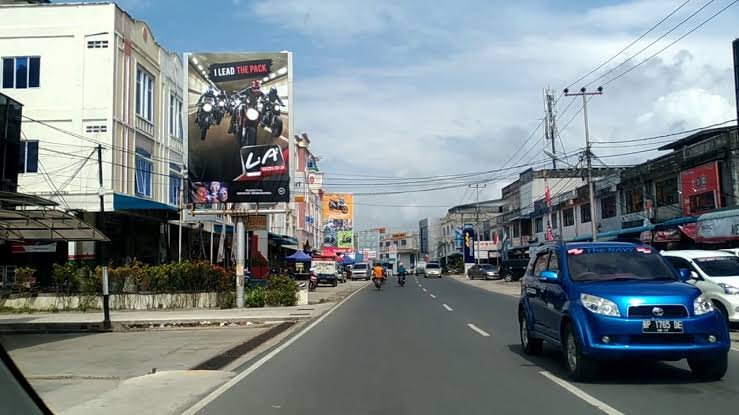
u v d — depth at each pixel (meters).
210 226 35.00
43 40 28.22
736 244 26.25
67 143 27.66
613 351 8.38
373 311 23.75
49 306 24.92
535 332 11.29
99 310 24.89
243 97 26.09
